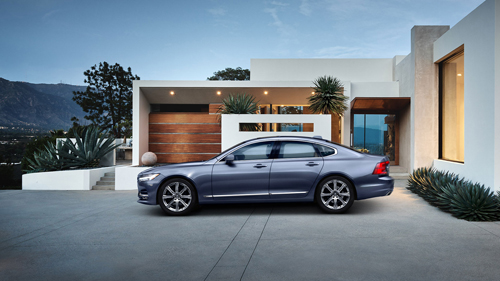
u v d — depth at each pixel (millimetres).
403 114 12500
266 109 14742
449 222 5273
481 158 6918
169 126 14109
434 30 10039
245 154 6098
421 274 3148
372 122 13445
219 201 5949
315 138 6207
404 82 12031
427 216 5719
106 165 13633
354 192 5914
